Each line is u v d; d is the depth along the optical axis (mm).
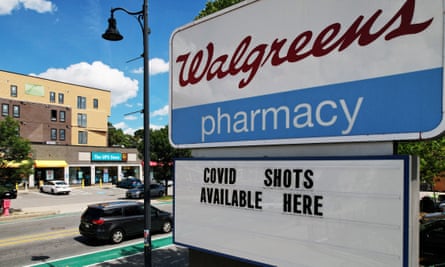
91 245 11445
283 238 3363
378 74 2896
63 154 39625
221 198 3943
